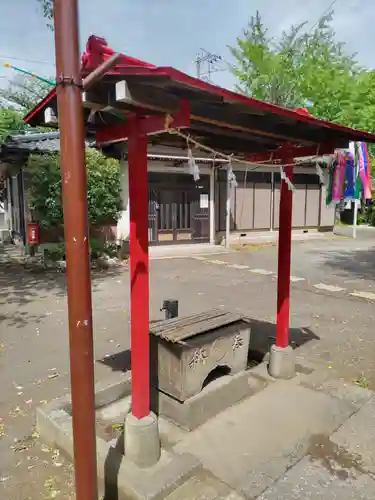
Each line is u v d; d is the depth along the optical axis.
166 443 2.90
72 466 2.73
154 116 2.32
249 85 17.75
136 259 2.50
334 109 15.06
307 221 17.44
